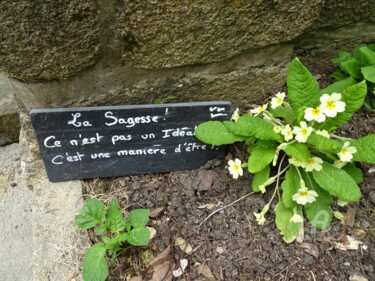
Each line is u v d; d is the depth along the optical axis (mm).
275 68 540
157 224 468
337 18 582
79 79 461
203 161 518
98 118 458
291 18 473
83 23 403
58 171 498
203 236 453
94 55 437
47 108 453
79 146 479
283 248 440
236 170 459
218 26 452
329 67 626
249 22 461
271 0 446
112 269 433
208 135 464
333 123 448
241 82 537
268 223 460
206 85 522
